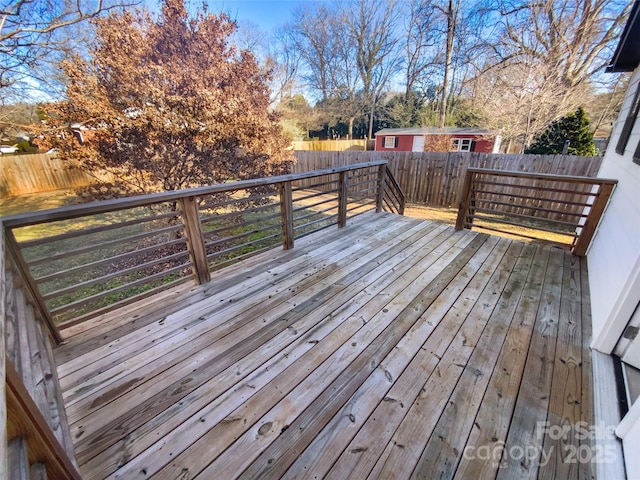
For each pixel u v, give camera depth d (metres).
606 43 7.55
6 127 7.50
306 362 1.60
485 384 1.46
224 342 1.75
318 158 8.47
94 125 4.54
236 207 5.50
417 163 6.90
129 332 1.83
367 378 1.50
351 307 2.08
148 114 4.34
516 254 2.94
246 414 1.31
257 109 6.21
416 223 3.93
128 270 2.04
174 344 1.73
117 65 4.47
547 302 2.15
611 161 3.70
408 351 1.68
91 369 1.55
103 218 6.44
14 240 1.51
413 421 1.28
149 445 1.19
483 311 2.04
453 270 2.62
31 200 8.00
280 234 3.02
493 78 9.34
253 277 2.50
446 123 13.18
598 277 2.24
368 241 3.29
